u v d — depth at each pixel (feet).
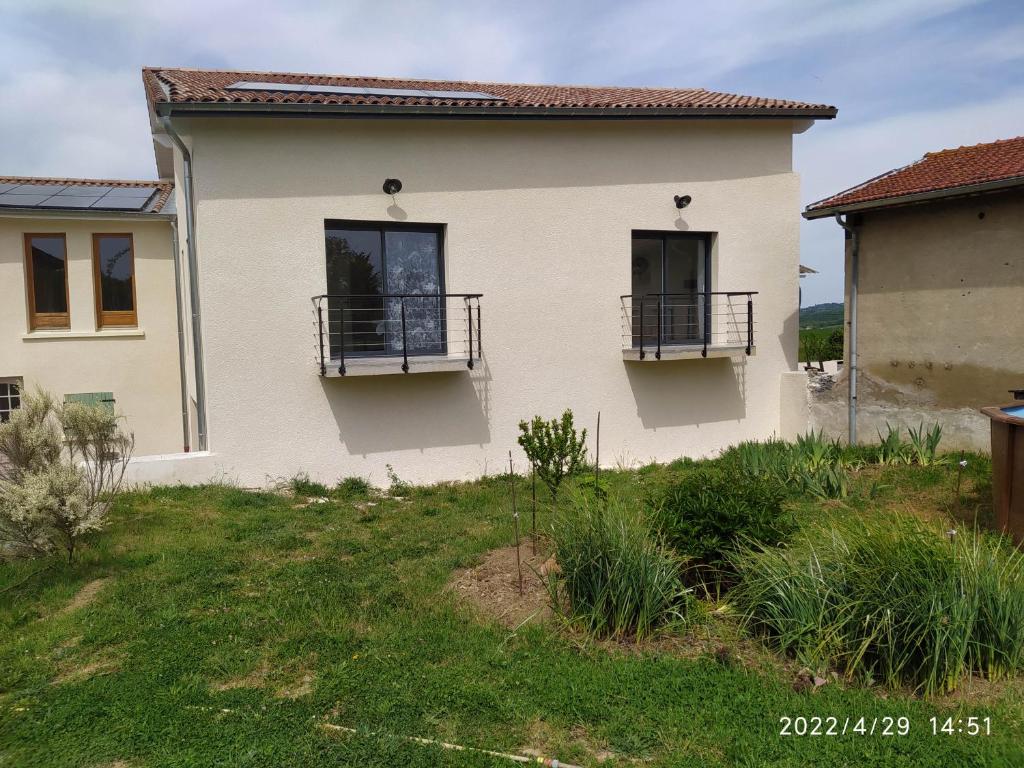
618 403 36.68
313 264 30.53
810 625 14.15
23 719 12.42
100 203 39.93
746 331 38.96
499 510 27.12
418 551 21.88
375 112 29.76
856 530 15.97
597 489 19.58
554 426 21.61
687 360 38.22
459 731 11.89
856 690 13.23
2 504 19.36
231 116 28.25
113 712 12.50
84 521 20.29
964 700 12.84
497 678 13.64
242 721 12.22
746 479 18.72
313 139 30.25
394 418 32.40
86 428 22.93
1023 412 22.95
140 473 28.43
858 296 37.04
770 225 39.27
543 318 34.86
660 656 14.46
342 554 21.86
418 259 33.17
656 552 16.19
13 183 43.65
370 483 31.99
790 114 37.09
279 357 30.27
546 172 34.45
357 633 15.83
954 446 33.55
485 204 33.37
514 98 35.53
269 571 20.04
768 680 13.50
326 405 31.17
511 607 17.17
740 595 16.01
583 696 12.83
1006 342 31.60
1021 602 13.92
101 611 17.02
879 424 36.45
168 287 40.29
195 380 32.32
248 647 15.21
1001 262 31.55
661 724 12.00
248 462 30.07
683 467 36.14
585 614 15.70
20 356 38.40
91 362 39.40
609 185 35.70
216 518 25.22
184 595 18.02
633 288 37.35
